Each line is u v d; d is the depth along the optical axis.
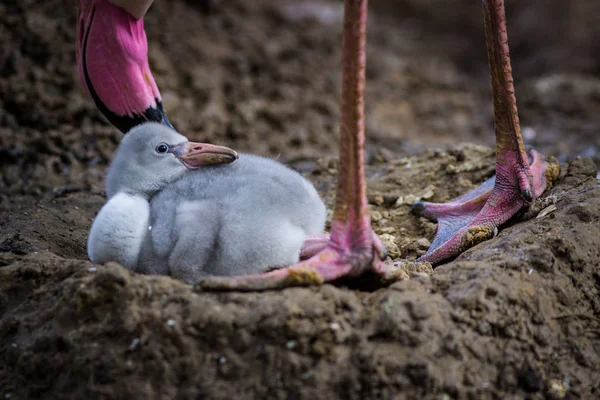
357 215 10.32
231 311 9.52
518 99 28.16
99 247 10.40
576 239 11.13
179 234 10.23
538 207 12.48
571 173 13.41
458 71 34.09
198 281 9.95
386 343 9.49
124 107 12.10
